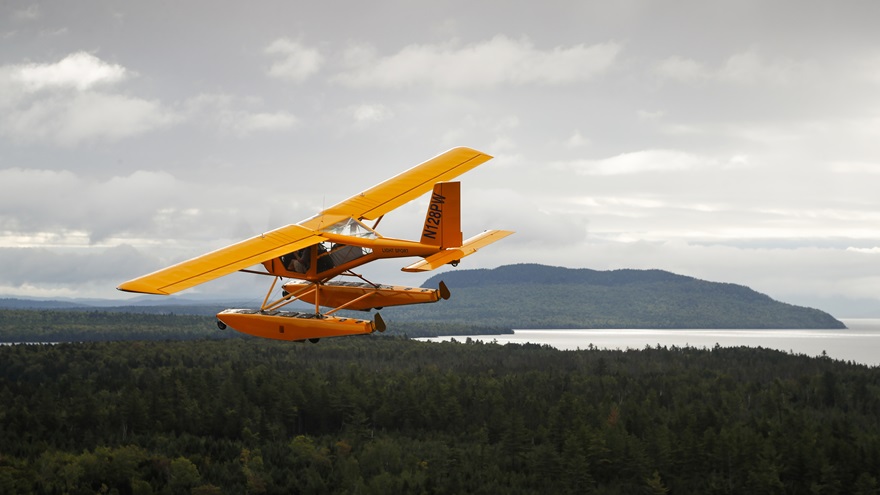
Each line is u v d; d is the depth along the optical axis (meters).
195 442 135.38
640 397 180.38
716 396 184.00
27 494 106.44
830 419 163.38
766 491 113.25
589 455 126.62
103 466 117.69
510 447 135.00
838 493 114.38
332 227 26.00
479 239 26.69
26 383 164.62
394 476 117.94
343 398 158.38
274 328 23.91
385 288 25.50
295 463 127.06
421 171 31.58
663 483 122.75
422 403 161.38
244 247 23.84
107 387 169.12
